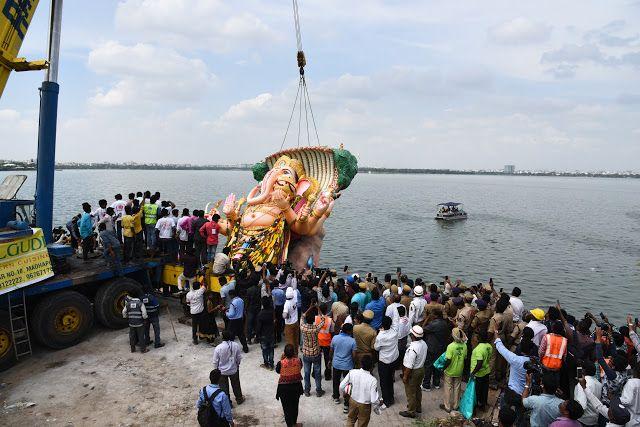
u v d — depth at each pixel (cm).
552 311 1023
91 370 1062
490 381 1038
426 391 1030
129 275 1380
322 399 975
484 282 3912
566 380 884
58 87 1257
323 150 2053
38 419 873
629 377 828
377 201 13400
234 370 932
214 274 1366
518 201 15612
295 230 1862
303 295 1216
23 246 1050
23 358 1114
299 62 2289
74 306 1162
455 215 8462
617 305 3438
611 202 16925
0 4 1043
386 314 1061
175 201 9888
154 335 1235
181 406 927
